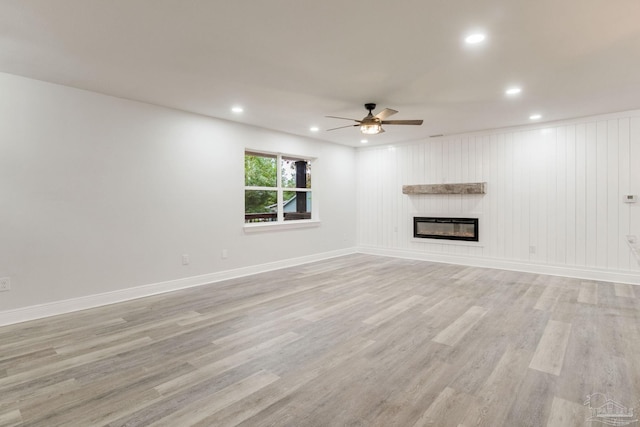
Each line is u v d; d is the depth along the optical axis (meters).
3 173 3.35
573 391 2.12
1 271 3.33
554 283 4.82
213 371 2.42
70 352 2.72
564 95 4.02
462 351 2.70
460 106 4.46
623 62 3.06
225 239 5.23
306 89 3.77
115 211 4.08
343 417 1.89
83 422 1.86
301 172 7.29
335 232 7.26
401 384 2.23
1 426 1.83
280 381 2.28
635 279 4.73
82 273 3.83
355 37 2.60
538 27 2.44
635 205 4.73
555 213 5.35
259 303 3.99
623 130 4.78
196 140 4.86
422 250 6.82
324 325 3.28
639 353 2.63
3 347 2.82
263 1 2.12
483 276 5.29
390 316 3.51
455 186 6.20
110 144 4.03
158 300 4.14
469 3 2.14
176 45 2.73
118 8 2.19
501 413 1.91
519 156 5.66
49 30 2.48
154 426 1.82
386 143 7.22
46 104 3.57
